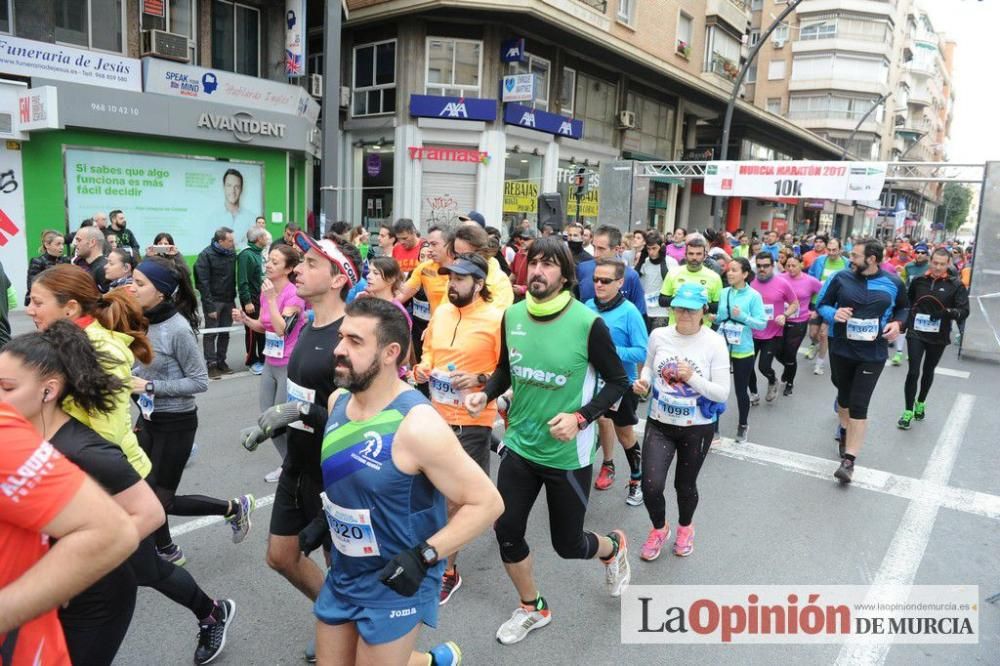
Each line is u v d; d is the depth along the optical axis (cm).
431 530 218
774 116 3344
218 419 683
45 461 153
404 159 1947
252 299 869
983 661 333
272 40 1641
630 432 505
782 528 479
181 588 295
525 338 328
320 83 1852
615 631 352
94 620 227
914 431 735
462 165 1970
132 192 1341
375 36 1997
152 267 353
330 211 1245
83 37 1282
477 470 211
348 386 207
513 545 332
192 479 529
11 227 1179
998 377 1044
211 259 884
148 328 358
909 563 432
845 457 569
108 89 1251
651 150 2727
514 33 1972
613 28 2172
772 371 831
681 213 3064
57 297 294
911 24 6203
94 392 212
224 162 1487
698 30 2684
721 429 729
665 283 733
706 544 452
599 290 471
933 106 8394
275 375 491
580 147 2281
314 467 294
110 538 157
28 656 166
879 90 5422
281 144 1559
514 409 337
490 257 510
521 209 2094
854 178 1330
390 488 205
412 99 1892
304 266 298
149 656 318
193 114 1382
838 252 1163
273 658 320
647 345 478
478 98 1931
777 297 817
